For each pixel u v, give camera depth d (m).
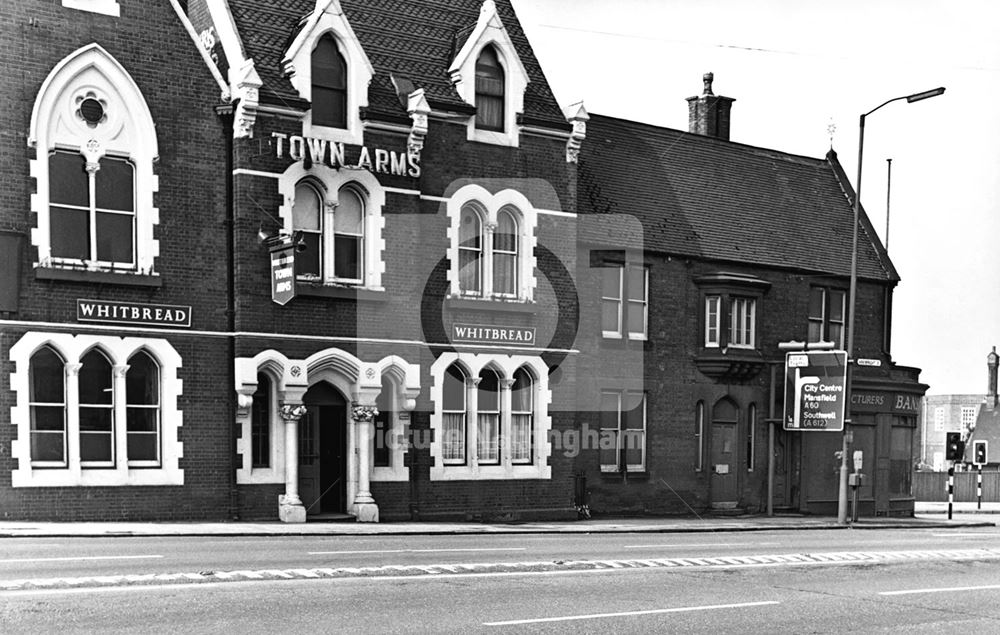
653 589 13.81
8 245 21.73
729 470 33.78
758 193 37.47
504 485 27.78
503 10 30.36
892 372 38.66
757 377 34.50
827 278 36.88
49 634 9.64
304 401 25.23
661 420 32.06
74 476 22.34
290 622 10.55
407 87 26.80
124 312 22.97
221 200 24.16
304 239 24.92
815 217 38.59
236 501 24.06
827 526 30.67
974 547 22.02
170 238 23.56
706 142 37.53
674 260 32.78
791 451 35.31
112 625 10.07
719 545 20.94
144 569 13.70
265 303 24.28
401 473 26.27
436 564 15.10
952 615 12.75
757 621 11.84
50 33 22.34
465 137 27.34
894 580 15.70
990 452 84.94
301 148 24.66
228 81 24.66
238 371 23.89
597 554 17.78
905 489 38.28
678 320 32.75
